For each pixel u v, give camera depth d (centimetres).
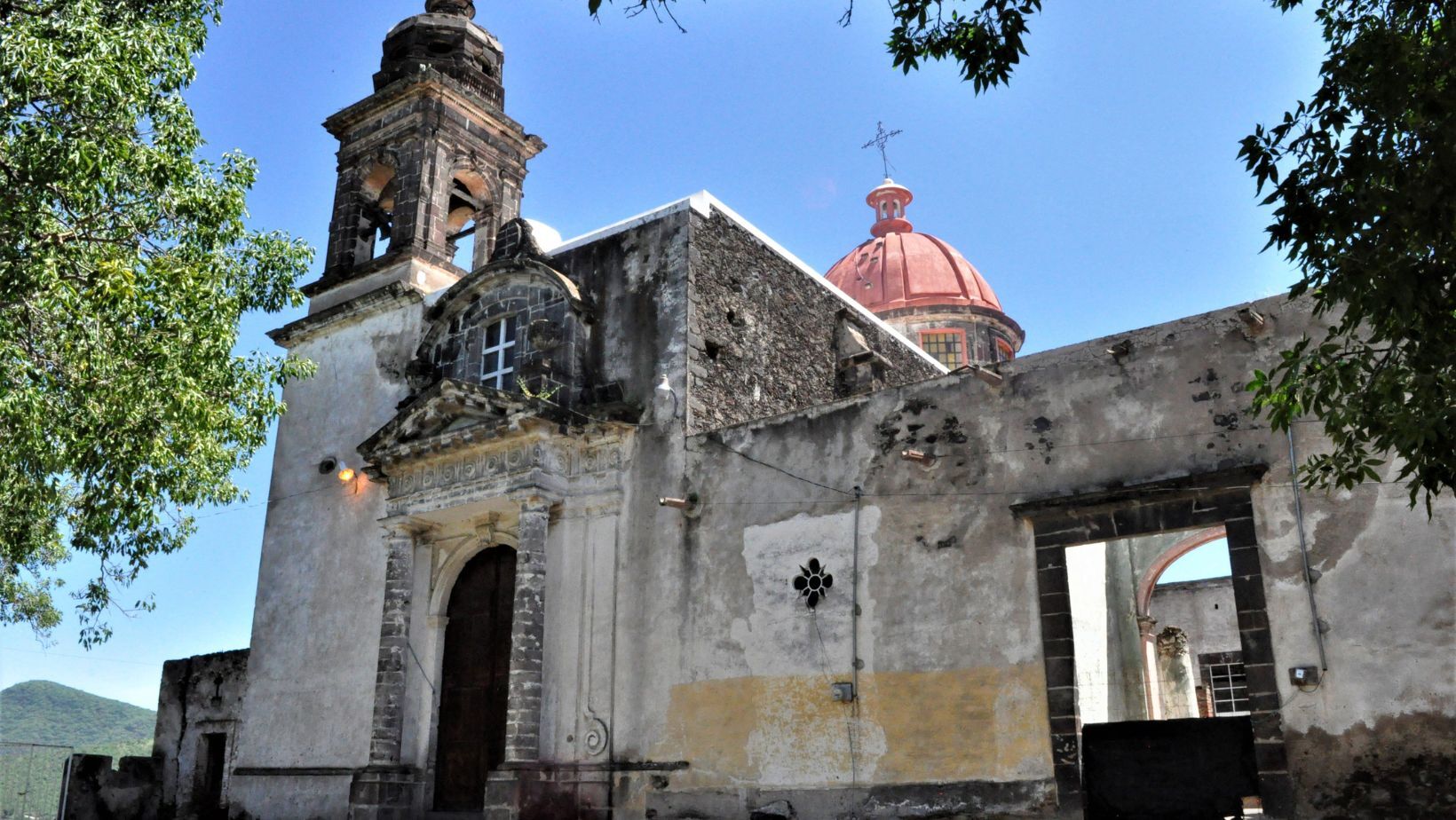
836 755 1582
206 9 1530
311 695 2180
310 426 2400
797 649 1655
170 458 1475
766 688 1664
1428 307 894
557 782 1752
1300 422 1383
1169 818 1351
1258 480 1383
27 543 1552
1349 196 918
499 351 2116
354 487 2255
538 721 1792
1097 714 1980
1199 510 1415
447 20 2597
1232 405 1431
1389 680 1260
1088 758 1415
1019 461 1561
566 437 1920
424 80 2433
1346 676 1284
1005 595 1516
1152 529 1438
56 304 1337
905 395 1681
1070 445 1529
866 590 1625
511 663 1803
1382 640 1275
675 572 1798
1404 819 1217
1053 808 1405
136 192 1460
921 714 1534
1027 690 1464
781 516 1730
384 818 1889
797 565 1692
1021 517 1531
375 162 2519
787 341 2172
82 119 1366
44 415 1354
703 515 1800
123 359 1398
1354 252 901
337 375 2392
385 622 1997
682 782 1691
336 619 2194
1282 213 944
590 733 1778
